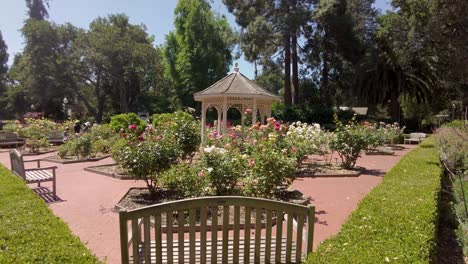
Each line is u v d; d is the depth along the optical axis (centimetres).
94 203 641
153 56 3809
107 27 3794
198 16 3603
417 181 538
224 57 3816
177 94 3834
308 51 3059
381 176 938
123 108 3828
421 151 1023
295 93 3019
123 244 283
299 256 311
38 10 3931
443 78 2294
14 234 279
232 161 576
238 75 1327
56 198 677
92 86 4072
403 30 2139
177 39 3825
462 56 1878
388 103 3009
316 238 465
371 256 243
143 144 653
